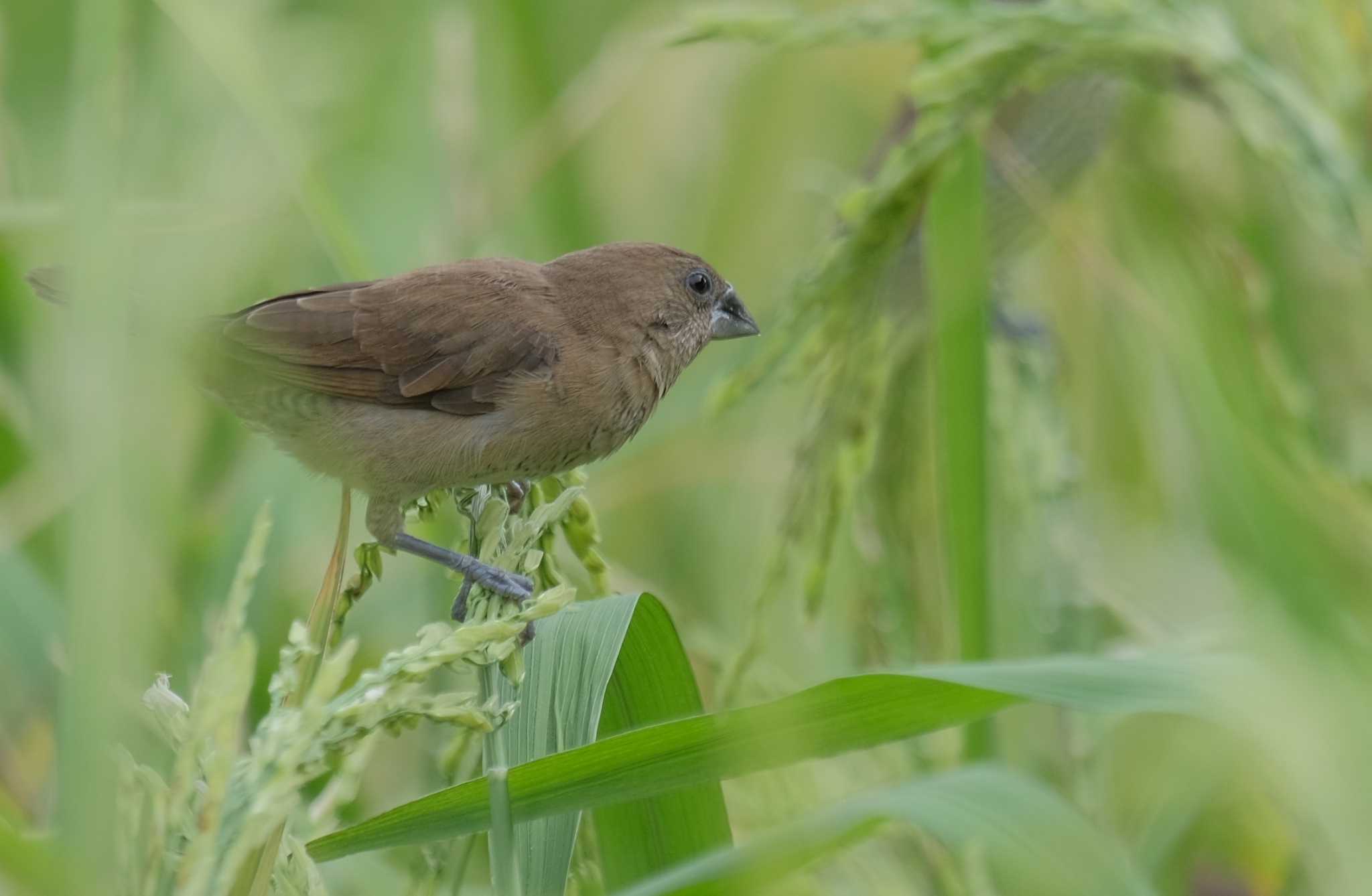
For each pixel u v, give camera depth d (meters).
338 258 7.59
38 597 6.45
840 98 14.02
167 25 5.82
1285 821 5.96
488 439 7.96
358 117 10.72
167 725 3.88
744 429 10.73
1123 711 3.93
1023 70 6.02
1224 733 3.12
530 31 11.46
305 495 9.29
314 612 5.09
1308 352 7.00
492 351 7.93
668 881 3.61
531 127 11.45
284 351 7.67
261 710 8.00
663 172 12.52
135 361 2.74
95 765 2.63
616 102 12.20
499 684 4.84
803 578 6.26
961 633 6.43
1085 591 7.45
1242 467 3.81
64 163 3.27
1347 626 3.02
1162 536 8.05
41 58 6.50
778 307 6.71
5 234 4.49
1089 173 11.88
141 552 2.65
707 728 4.21
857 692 4.27
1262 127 5.84
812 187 11.56
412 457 7.86
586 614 4.90
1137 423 9.16
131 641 2.63
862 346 6.10
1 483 6.95
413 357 7.82
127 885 3.36
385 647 9.01
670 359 8.65
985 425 6.46
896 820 4.00
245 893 3.83
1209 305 4.95
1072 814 3.43
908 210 6.07
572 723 4.71
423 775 7.80
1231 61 5.84
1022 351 7.55
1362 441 6.65
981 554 6.43
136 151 3.80
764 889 3.60
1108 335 9.45
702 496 10.56
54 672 6.34
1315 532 3.61
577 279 8.38
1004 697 4.36
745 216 12.18
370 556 5.18
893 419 7.45
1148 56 5.97
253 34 6.11
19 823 4.77
